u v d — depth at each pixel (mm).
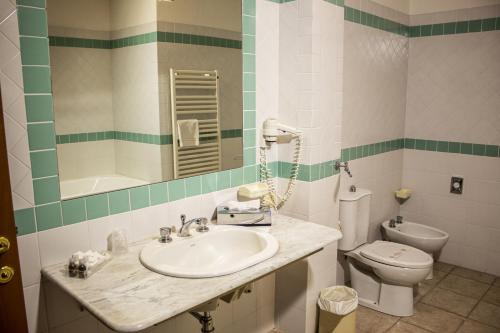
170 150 1950
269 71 2359
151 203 1867
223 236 1915
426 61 3496
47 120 1502
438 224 3604
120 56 1726
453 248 3547
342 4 2404
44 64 1477
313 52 2232
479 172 3334
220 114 2154
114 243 1666
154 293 1346
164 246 1707
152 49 1854
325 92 2361
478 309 2854
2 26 1362
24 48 1422
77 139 1602
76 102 1589
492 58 3168
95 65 1643
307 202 2369
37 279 1525
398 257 2732
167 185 1928
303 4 2223
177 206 1979
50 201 1533
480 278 3307
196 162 2064
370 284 2910
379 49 3186
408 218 3770
